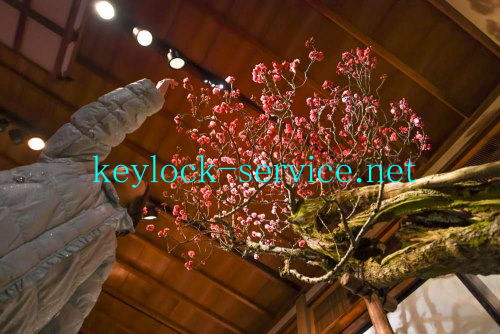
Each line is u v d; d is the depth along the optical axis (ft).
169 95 19.66
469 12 14.46
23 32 18.86
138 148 21.40
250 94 18.72
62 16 17.01
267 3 16.83
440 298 14.16
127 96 5.98
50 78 20.42
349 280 10.68
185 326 26.94
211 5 17.11
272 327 24.94
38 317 4.64
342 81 17.54
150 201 22.26
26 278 4.35
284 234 21.59
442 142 17.51
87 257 5.18
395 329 15.40
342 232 10.58
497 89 15.30
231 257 23.68
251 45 17.56
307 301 22.58
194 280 25.11
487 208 8.46
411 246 9.30
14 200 4.55
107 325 28.07
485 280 12.88
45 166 5.10
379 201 9.27
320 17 16.63
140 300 26.71
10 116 22.06
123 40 18.45
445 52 16.14
